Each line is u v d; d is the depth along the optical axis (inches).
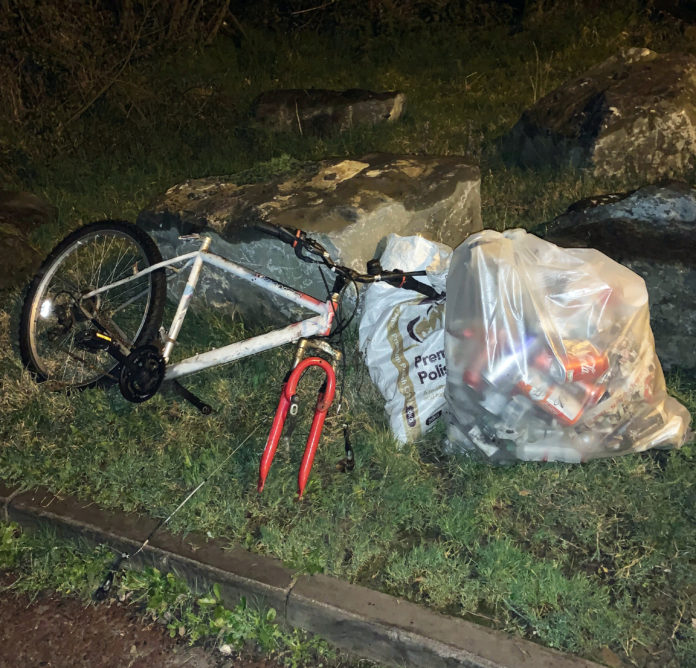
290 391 132.3
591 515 132.6
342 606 118.1
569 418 135.0
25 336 164.1
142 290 184.7
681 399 156.0
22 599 131.0
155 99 321.7
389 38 418.3
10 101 300.5
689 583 120.9
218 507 136.8
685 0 449.7
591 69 286.4
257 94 358.3
